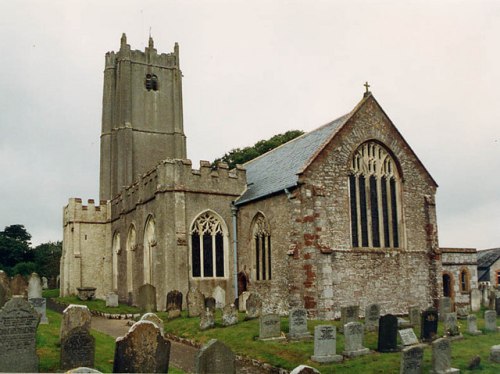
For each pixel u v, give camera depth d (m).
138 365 13.77
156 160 60.16
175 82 62.97
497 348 18.95
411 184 32.47
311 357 18.34
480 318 30.95
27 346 14.58
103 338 21.31
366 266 29.00
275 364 18.31
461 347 21.20
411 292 30.98
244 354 19.70
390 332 19.95
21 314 14.58
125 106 58.75
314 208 27.20
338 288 27.50
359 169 30.11
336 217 28.17
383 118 31.61
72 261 45.38
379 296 29.25
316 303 26.23
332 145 28.75
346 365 17.80
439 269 32.44
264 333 21.16
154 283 31.59
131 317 30.84
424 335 21.78
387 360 18.30
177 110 62.34
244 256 32.56
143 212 35.38
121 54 60.06
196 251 32.09
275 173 32.88
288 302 27.69
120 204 42.34
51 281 68.44
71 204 46.22
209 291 31.98
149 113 60.78
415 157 32.91
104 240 46.75
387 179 31.48
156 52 62.75
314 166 27.75
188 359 19.73
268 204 30.12
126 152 57.66
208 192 32.94
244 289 32.31
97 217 46.81
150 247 34.34
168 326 25.72
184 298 30.62
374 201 30.64
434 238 32.69
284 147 38.09
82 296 40.78
